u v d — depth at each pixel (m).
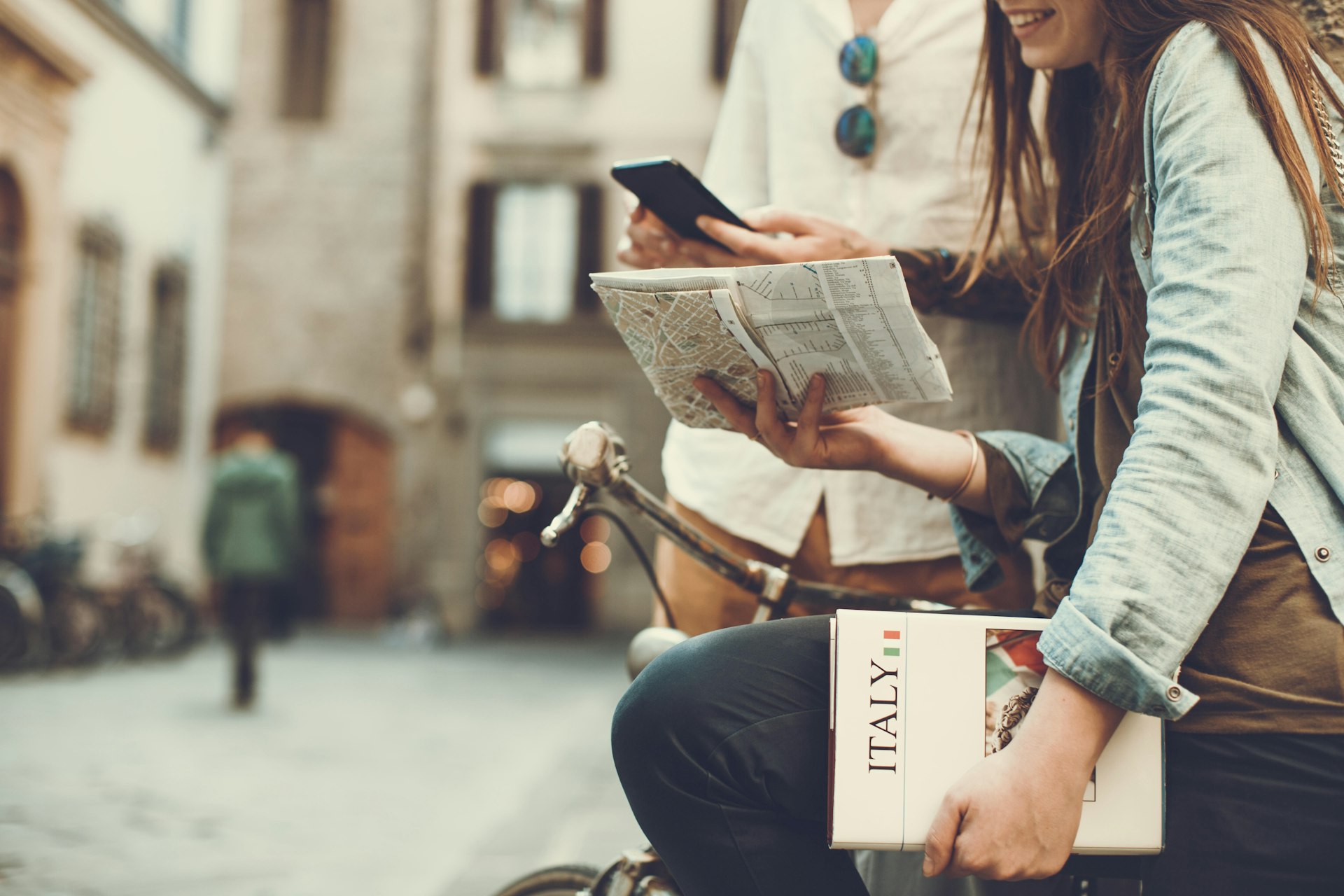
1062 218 1.37
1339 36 1.31
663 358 1.24
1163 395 0.98
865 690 1.00
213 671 10.79
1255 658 1.00
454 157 19.84
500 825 4.61
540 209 19.88
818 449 1.28
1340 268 1.03
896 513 1.64
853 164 1.73
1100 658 0.94
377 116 19.77
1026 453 1.35
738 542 1.68
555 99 19.81
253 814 4.80
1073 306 1.25
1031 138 1.46
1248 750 1.00
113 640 10.88
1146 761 1.01
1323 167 1.03
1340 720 0.98
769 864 1.06
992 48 1.46
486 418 19.70
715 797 1.06
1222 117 1.02
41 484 12.29
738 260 1.61
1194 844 1.02
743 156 1.85
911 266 1.56
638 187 1.54
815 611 1.61
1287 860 1.00
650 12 19.88
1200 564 0.94
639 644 1.42
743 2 19.73
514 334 19.66
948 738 1.00
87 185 13.22
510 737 7.30
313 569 19.44
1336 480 1.01
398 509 19.56
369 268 19.66
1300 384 1.02
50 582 10.13
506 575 20.02
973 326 1.69
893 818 0.99
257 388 19.48
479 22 19.83
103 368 13.74
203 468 17.00
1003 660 1.01
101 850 4.13
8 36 11.31
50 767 5.62
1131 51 1.14
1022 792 0.95
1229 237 0.99
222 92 17.08
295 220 19.67
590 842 4.30
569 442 1.35
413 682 10.88
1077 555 1.26
